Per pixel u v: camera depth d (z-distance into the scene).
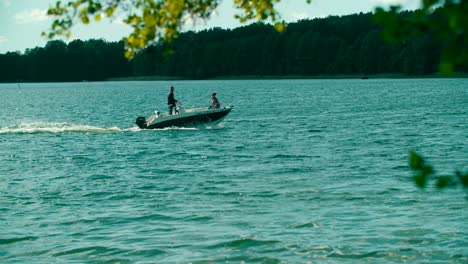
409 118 49.91
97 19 5.38
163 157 29.06
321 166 25.22
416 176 3.93
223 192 20.22
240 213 17.31
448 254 13.38
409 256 13.34
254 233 15.23
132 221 16.75
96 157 29.36
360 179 21.92
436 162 26.53
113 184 22.14
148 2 5.40
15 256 14.02
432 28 3.32
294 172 23.83
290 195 19.45
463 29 3.19
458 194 18.66
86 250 14.29
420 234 14.80
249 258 13.48
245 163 26.67
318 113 57.47
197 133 39.16
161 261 13.42
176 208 18.11
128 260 13.58
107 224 16.50
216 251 13.99
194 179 22.84
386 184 20.77
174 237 15.12
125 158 28.92
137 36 5.27
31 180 23.27
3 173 25.02
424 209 17.16
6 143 34.81
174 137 37.06
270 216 16.88
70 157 29.47
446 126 42.34
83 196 20.11
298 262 13.16
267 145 33.06
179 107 40.88
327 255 13.53
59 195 20.30
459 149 30.36
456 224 15.55
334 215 16.77
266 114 56.81
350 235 14.88
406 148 30.88
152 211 17.78
